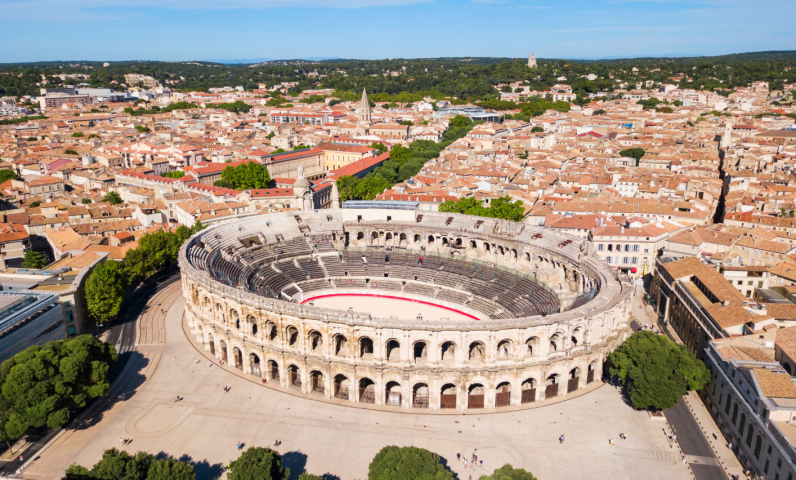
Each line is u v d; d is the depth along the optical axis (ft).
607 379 417.69
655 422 368.48
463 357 371.97
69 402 353.72
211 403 387.96
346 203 653.71
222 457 331.98
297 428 360.89
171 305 557.33
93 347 386.52
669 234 649.61
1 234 654.12
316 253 613.93
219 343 444.96
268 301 398.62
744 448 328.29
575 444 345.92
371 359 386.93
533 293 510.99
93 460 328.49
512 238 570.87
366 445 344.08
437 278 577.43
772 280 516.32
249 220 614.34
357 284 580.71
